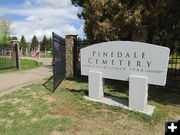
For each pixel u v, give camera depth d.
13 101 4.31
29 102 4.21
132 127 2.90
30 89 5.64
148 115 3.32
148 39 7.53
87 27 6.77
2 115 3.39
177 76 8.31
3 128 2.83
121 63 3.84
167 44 6.90
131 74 3.69
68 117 3.30
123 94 5.02
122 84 6.59
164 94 5.20
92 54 4.43
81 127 2.89
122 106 3.80
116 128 2.87
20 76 8.53
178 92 5.45
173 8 5.34
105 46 4.12
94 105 3.97
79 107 3.87
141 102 3.50
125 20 5.45
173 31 6.54
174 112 3.64
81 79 7.54
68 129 2.81
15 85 6.34
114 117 3.30
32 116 3.34
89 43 7.68
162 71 3.20
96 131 2.75
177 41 7.55
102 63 4.24
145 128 2.87
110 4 5.59
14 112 3.57
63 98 4.56
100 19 6.14
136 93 3.55
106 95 4.83
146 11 5.52
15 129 2.79
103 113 3.51
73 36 7.87
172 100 4.54
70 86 6.14
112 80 7.44
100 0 5.54
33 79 7.64
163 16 5.57
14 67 11.73
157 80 3.29
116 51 3.91
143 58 3.45
